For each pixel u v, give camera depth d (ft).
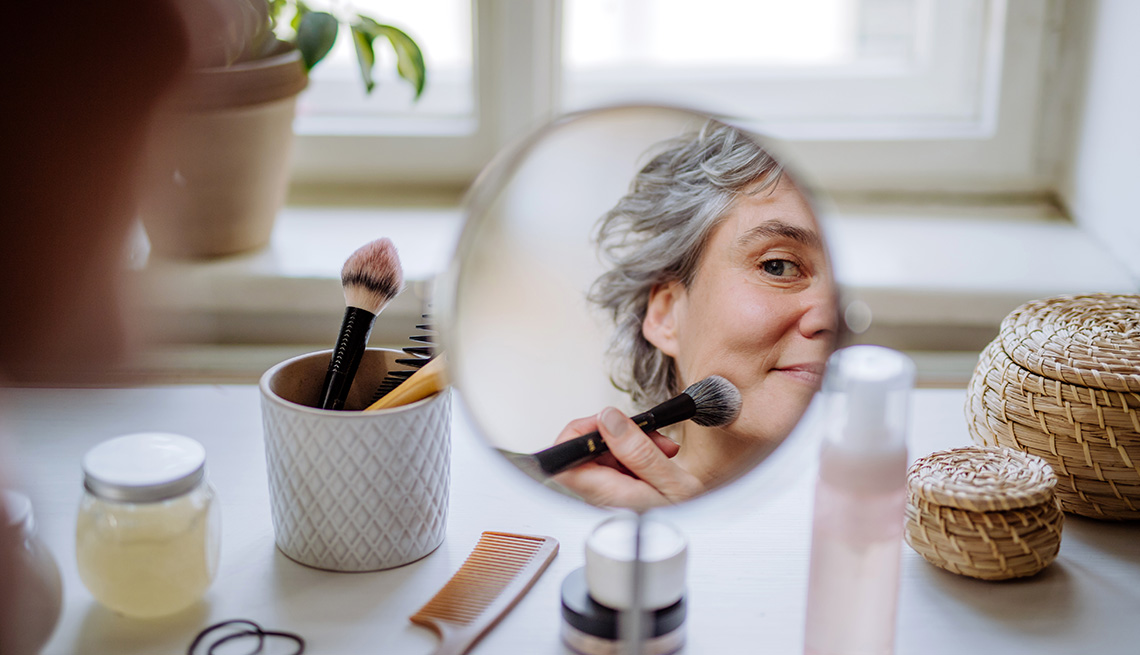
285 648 1.44
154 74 0.92
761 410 1.41
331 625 1.50
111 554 1.43
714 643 1.49
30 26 0.87
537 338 1.40
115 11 0.89
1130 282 2.73
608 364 1.40
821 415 1.39
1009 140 3.23
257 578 1.62
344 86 3.42
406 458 1.59
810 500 1.90
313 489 1.58
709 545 1.76
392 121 3.43
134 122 0.92
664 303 1.40
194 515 1.47
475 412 1.41
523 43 3.13
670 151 1.36
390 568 1.65
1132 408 1.66
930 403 2.30
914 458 2.00
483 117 3.32
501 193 1.38
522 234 1.39
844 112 3.41
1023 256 2.92
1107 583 1.64
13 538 1.32
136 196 0.95
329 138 3.34
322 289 2.75
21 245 0.91
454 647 1.43
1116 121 2.84
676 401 1.42
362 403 1.79
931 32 3.33
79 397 2.26
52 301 0.94
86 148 0.91
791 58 3.45
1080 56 3.10
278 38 2.75
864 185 3.33
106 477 1.42
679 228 1.37
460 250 1.39
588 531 1.79
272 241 3.00
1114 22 2.84
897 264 2.86
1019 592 1.61
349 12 3.22
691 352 1.41
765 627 1.53
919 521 1.63
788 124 3.41
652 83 3.46
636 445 1.42
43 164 0.90
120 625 1.49
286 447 1.58
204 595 1.56
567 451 1.43
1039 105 3.18
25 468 1.92
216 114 2.50
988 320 2.73
